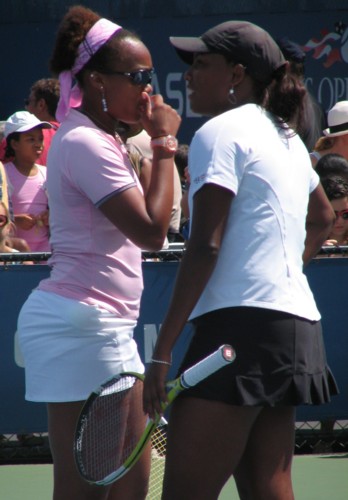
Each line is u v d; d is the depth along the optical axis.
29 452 19.70
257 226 9.85
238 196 9.88
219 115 10.11
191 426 9.79
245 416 9.85
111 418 10.98
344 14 36.81
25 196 21.25
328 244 19.52
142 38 36.75
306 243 11.62
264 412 10.60
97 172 10.72
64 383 11.04
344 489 17.16
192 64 10.70
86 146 10.77
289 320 9.87
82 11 11.27
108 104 11.12
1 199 19.88
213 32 10.31
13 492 17.27
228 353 9.05
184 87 36.81
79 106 11.21
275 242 9.91
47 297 11.16
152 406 9.71
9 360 18.80
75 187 10.89
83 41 11.05
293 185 10.19
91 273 11.02
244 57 10.25
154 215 10.84
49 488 17.52
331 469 18.61
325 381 10.46
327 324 19.41
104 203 10.76
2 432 18.95
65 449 11.18
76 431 10.59
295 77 10.61
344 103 22.91
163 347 9.63
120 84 11.03
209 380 9.70
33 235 21.31
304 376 9.95
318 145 22.70
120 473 10.30
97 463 10.91
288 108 10.48
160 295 18.86
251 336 9.73
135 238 10.80
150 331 18.89
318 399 10.27
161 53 36.84
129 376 10.65
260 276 9.80
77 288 11.04
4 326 18.72
